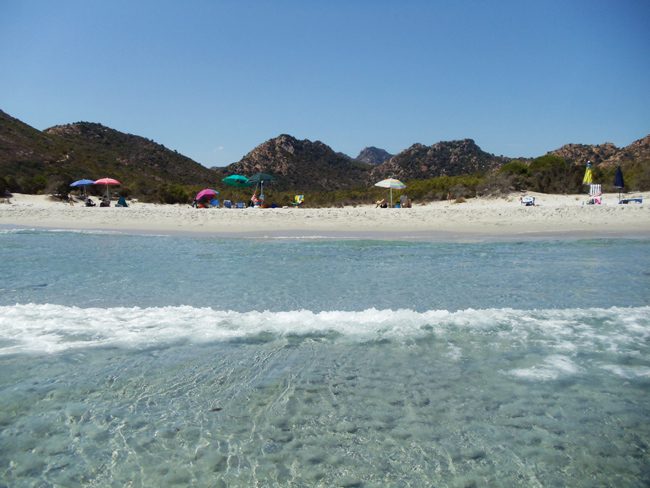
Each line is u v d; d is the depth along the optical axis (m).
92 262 10.36
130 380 4.15
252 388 4.01
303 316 5.86
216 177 83.25
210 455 3.08
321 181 97.44
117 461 3.02
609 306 6.55
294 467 2.96
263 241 14.67
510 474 2.90
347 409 3.66
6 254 11.64
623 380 4.14
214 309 6.43
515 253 11.65
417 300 6.96
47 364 4.48
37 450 3.14
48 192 39.84
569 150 87.12
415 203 36.44
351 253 11.76
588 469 2.94
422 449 3.14
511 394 3.90
